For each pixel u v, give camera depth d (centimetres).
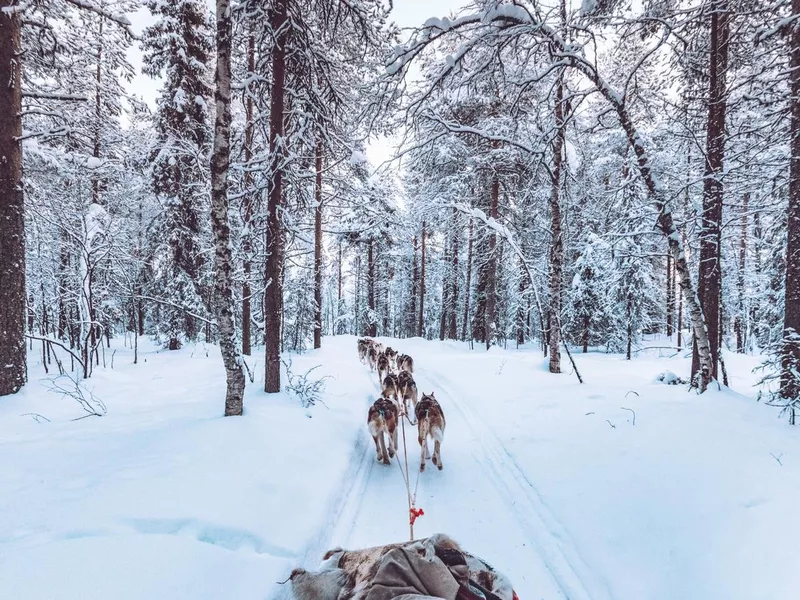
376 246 3192
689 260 1254
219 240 659
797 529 352
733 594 308
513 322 2945
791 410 621
